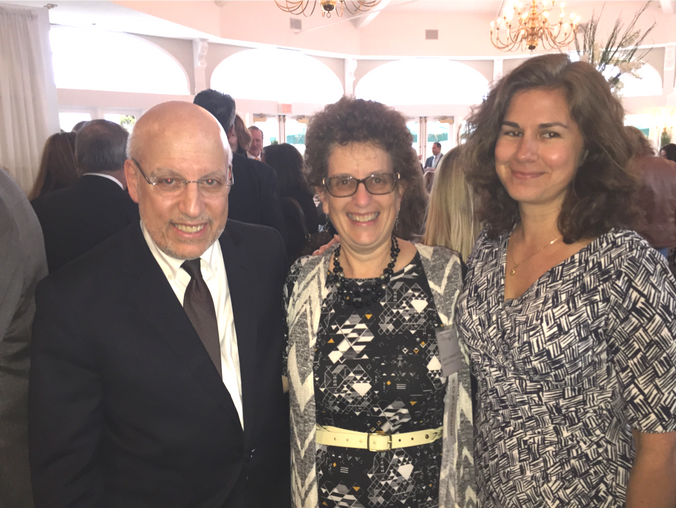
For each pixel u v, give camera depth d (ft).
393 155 4.03
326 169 4.13
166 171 3.58
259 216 8.38
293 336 4.29
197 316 4.05
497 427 3.92
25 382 4.86
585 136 3.54
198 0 29.27
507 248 4.16
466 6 37.55
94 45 29.89
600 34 36.52
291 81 38.78
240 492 4.06
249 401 4.09
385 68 40.91
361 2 23.11
